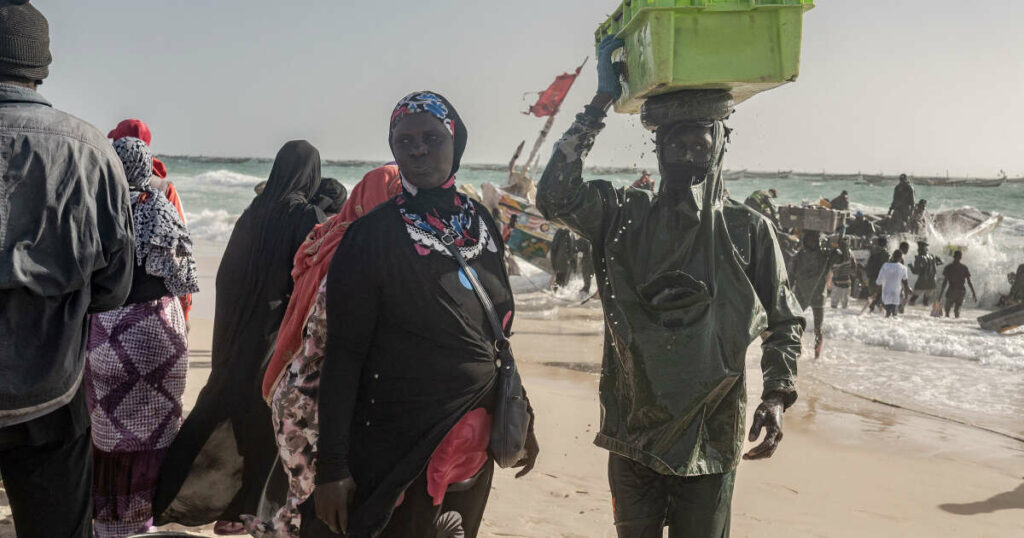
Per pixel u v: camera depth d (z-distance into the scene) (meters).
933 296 20.48
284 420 2.81
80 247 2.49
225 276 3.78
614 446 3.00
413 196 2.62
